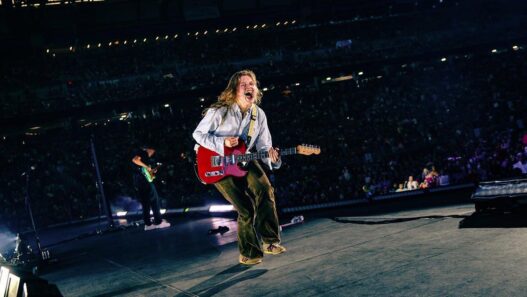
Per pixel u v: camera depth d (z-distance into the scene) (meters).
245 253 3.71
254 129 3.72
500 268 2.30
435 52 36.31
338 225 5.16
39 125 27.67
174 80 32.97
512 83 32.34
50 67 30.81
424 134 24.95
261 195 3.80
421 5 40.75
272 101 33.00
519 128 22.92
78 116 28.25
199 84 33.47
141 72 33.12
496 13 40.53
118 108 29.38
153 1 33.84
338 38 38.81
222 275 3.47
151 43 35.00
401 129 25.92
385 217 5.15
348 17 39.31
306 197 18.58
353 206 11.21
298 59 37.44
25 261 7.14
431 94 32.75
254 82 3.65
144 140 26.86
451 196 9.42
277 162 3.78
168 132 27.94
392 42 39.25
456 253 2.73
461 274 2.33
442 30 40.06
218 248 5.07
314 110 31.08
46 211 20.08
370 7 40.16
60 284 4.72
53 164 24.09
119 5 32.88
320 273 2.92
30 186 21.95
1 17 29.53
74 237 11.24
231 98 3.63
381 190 17.94
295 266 3.27
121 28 33.66
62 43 31.91
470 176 12.52
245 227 3.70
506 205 3.60
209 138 3.57
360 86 34.66
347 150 24.05
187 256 4.90
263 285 2.91
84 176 22.50
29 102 28.45
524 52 36.78
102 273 4.91
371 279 2.56
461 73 35.31
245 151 3.65
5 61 30.03
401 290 2.28
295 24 38.56
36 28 30.81
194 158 3.78
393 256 2.97
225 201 12.11
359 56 38.09
